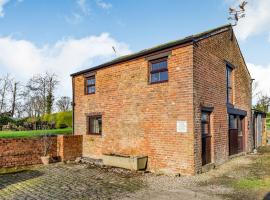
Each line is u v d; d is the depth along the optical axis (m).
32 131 22.97
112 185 9.43
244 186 9.03
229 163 13.31
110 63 14.58
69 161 15.05
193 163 10.59
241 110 16.52
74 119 17.52
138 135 12.90
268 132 26.30
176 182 9.69
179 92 11.26
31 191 8.78
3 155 13.02
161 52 12.08
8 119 31.08
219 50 13.64
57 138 15.46
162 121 11.82
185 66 11.12
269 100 56.81
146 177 10.66
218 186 9.05
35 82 48.19
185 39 11.02
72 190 8.82
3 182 10.09
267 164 13.06
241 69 17.11
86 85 16.92
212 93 12.52
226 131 13.84
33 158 14.14
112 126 14.45
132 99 13.34
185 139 10.88
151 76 12.70
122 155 13.45
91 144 15.78
